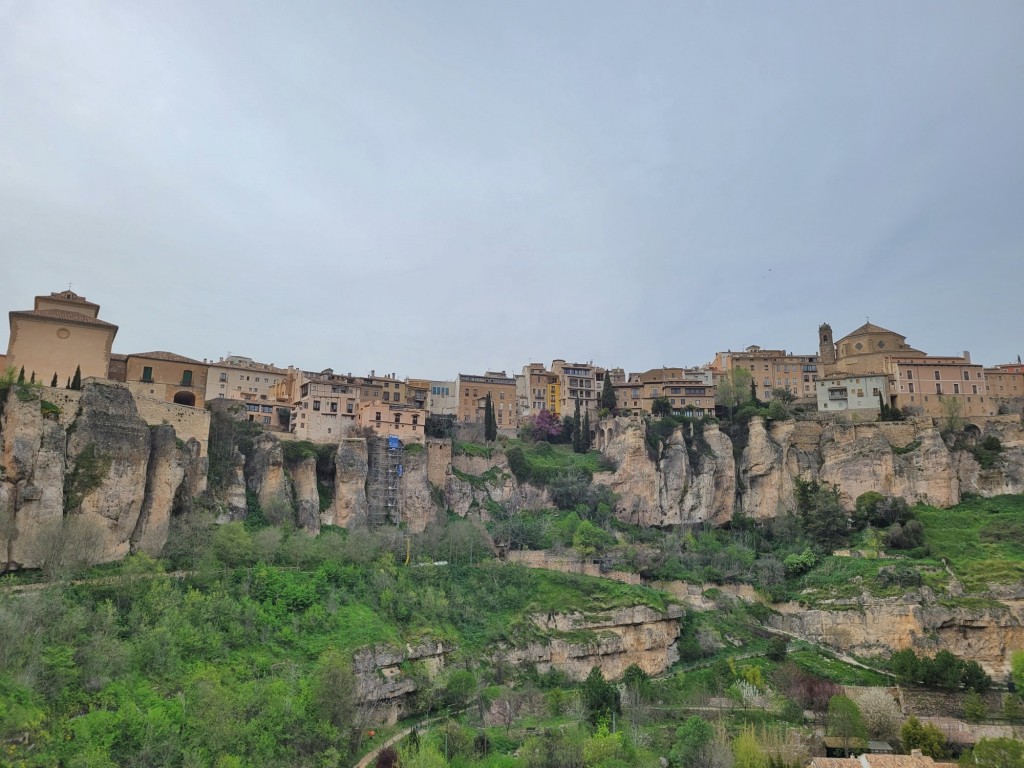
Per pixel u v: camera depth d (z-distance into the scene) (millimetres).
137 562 93562
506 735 90688
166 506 107500
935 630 122562
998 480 159500
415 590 114812
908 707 106438
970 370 181125
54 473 96312
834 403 184375
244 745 73500
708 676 114875
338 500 135000
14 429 95250
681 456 166125
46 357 118750
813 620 130125
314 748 78000
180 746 70562
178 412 117062
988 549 138750
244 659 87500
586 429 182625
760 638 129125
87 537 93000
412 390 189125
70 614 79875
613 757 81438
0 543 90562
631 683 106375
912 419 166750
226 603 93562
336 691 82438
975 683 109500
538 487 160750
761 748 87188
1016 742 84000
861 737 93625
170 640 82938
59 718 69312
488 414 179500
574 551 138000
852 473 161625
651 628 120562
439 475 152000
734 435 174500
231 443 125938
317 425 151750
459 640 108812
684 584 134500
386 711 93938
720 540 157375
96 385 105500
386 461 143000
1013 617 122000
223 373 161250
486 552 134500
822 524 149875
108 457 102125
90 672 74938
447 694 98250
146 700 74875
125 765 67500
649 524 161125
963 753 86938
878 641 124062
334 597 103875
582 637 115812
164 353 159875
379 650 96562
